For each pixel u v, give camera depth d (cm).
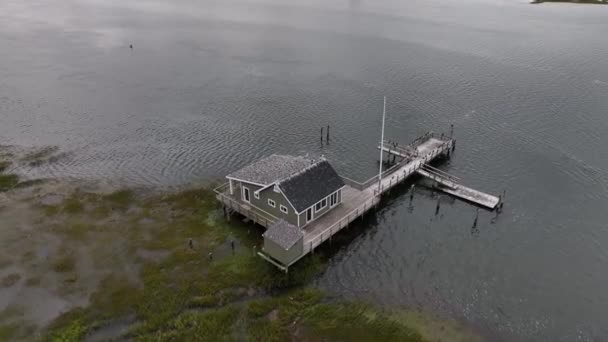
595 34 12950
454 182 5569
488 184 5672
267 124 7350
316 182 4569
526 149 6462
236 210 4747
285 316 3569
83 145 6556
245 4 19900
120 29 14200
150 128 7144
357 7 19025
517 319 3688
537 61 10412
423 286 4012
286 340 3359
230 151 6456
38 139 6719
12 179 5522
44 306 3612
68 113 7631
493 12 17238
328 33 13725
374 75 9650
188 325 3441
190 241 4278
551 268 4262
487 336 3516
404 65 10306
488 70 9831
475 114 7644
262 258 4162
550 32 13375
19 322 3459
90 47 11800
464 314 3722
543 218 4991
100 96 8406
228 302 3675
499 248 4538
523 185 5622
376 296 3869
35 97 8269
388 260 4334
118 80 9275
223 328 3419
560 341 3500
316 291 3856
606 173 5819
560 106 7856
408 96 8469
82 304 3625
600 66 9919
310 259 4225
